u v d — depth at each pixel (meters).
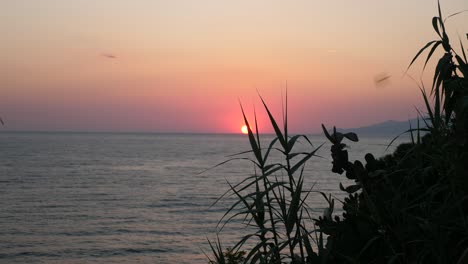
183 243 50.28
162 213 70.44
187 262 42.47
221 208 73.44
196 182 116.44
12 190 97.31
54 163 171.75
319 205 52.19
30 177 122.88
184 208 74.69
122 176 129.62
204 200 83.38
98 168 154.38
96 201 83.50
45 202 81.62
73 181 115.56
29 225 61.53
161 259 44.28
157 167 162.50
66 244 51.03
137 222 63.50
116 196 90.25
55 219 65.75
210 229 56.41
